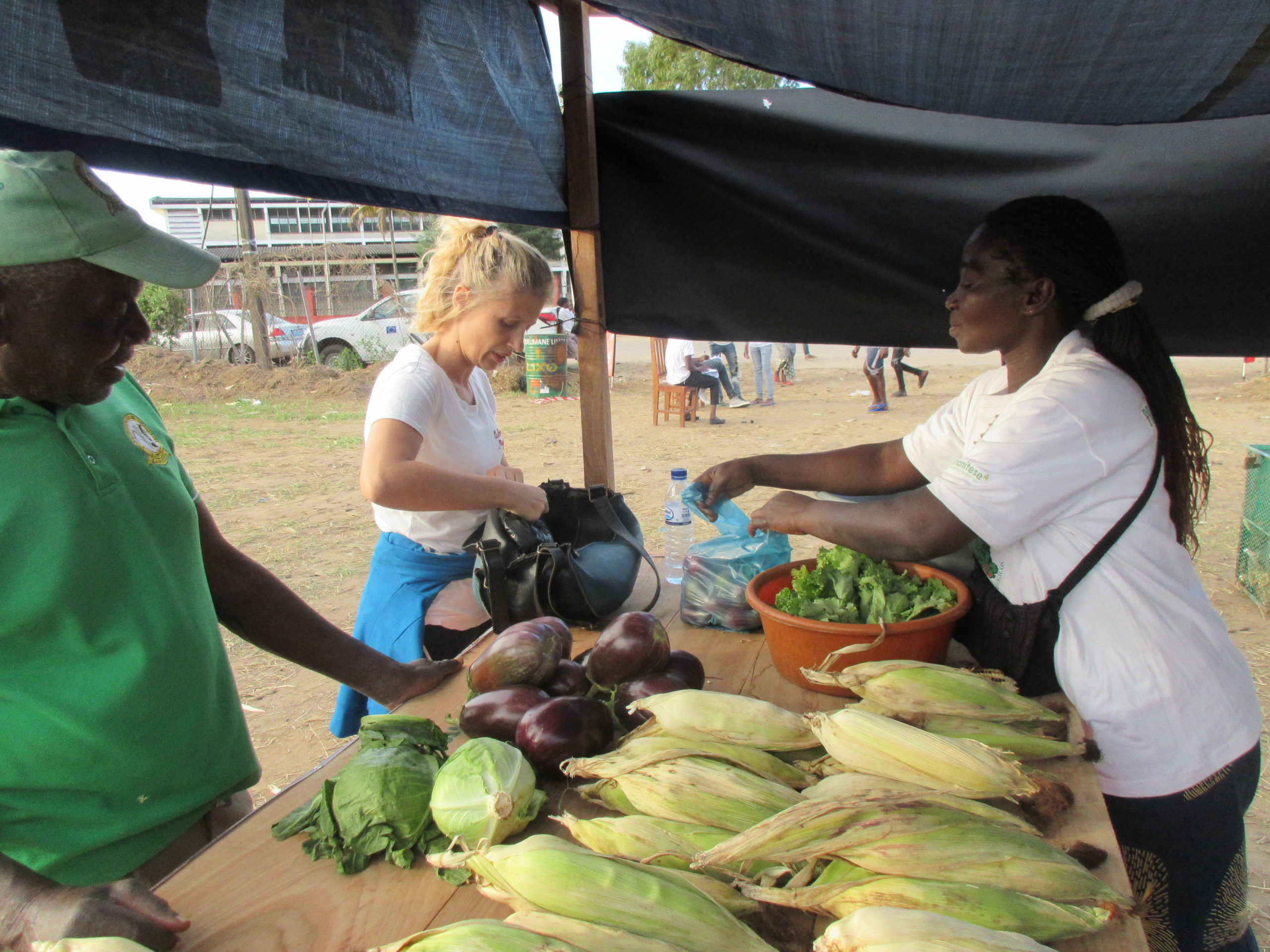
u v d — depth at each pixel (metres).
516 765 1.27
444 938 0.92
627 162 3.01
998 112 2.24
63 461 1.40
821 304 3.11
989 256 1.71
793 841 1.09
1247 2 1.57
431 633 2.55
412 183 2.26
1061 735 1.44
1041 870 1.05
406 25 2.15
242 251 16.42
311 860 1.26
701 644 2.01
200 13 1.69
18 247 1.23
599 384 2.87
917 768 1.19
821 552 1.82
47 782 1.40
